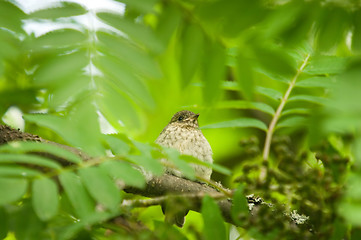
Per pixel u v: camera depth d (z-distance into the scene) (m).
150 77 4.64
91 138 4.27
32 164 4.77
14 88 7.82
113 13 4.75
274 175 5.89
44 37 4.55
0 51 4.43
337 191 5.70
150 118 13.31
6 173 4.46
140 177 4.98
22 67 4.61
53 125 4.50
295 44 4.69
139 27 4.80
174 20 4.89
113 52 4.60
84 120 4.27
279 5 4.69
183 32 4.93
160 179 8.66
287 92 6.95
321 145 5.89
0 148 4.91
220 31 4.86
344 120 3.69
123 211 6.39
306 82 6.52
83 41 4.58
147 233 5.89
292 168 5.88
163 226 6.24
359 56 3.88
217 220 5.80
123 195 9.26
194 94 11.00
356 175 4.37
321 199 5.79
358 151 3.85
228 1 4.73
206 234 5.77
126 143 5.66
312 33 4.72
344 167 5.80
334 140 7.07
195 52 4.95
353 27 4.66
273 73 4.88
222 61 4.91
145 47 4.75
